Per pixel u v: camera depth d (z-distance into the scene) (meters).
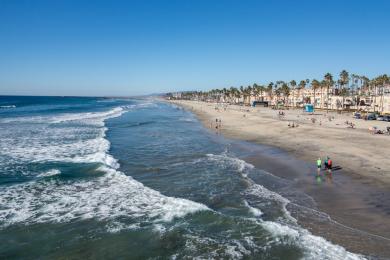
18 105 134.12
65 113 88.00
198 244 12.97
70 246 12.87
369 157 27.42
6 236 13.60
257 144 37.25
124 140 40.38
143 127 56.50
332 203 17.17
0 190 19.25
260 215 15.69
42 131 46.31
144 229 14.27
